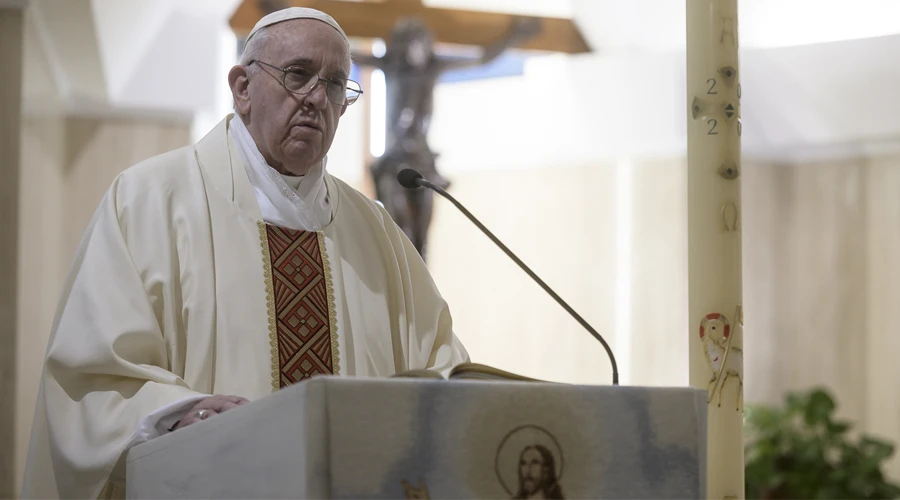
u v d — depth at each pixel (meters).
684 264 22.94
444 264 25.28
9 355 15.20
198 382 5.90
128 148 21.88
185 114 22.11
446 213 25.39
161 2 19.55
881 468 21.17
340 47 6.53
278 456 3.89
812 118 22.52
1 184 15.35
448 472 3.94
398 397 3.91
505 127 24.61
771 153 24.09
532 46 22.23
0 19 15.50
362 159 24.47
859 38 19.83
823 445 19.69
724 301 6.42
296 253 6.48
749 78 22.28
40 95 17.47
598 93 23.38
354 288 6.67
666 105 22.59
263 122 6.46
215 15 21.14
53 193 19.98
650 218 23.31
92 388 5.51
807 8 19.67
